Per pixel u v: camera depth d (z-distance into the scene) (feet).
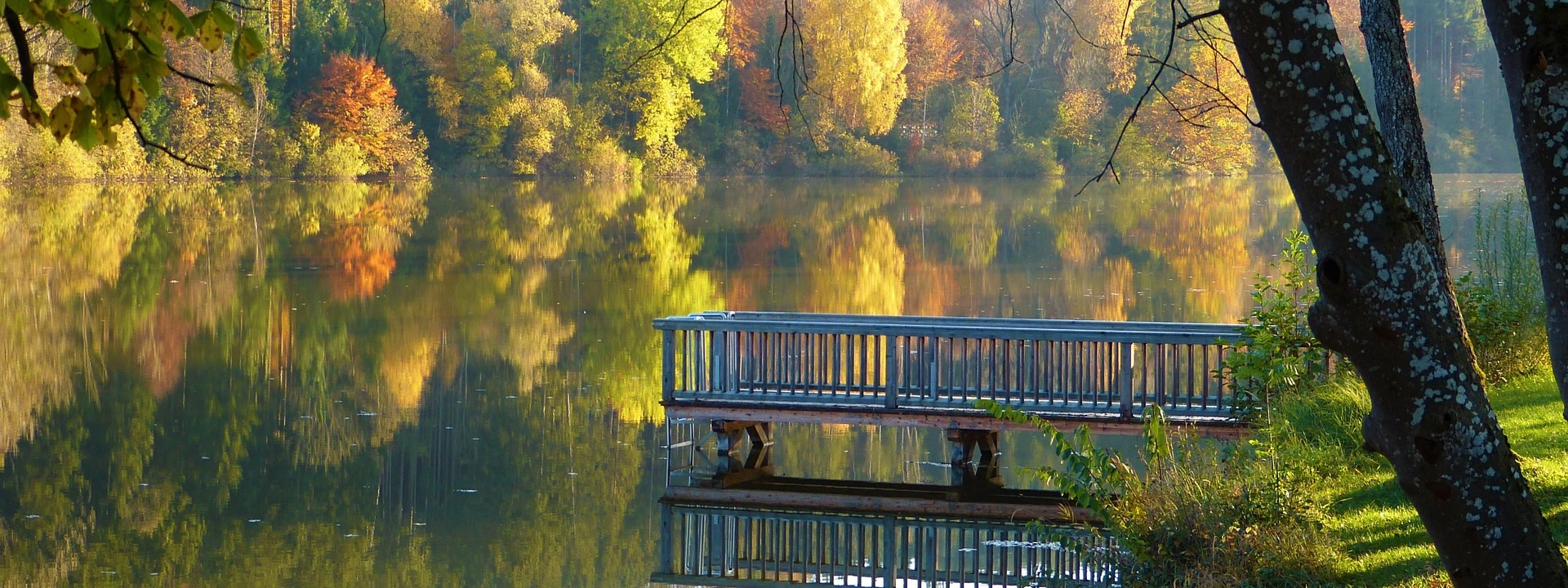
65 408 41.39
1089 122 167.22
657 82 153.69
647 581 27.40
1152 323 34.01
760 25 147.95
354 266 76.54
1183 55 147.02
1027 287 69.51
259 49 8.71
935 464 35.65
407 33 159.33
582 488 33.65
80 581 26.96
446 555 28.84
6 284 66.69
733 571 27.91
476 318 58.75
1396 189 11.18
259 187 137.08
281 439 38.11
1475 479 11.46
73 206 107.55
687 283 71.20
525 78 161.89
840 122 166.09
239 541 29.60
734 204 126.21
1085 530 28.94
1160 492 23.25
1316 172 11.15
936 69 170.50
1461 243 81.46
